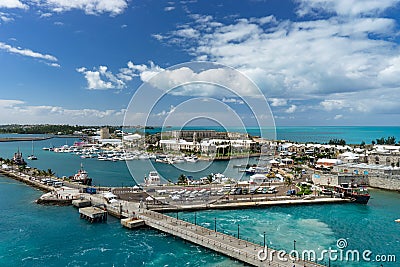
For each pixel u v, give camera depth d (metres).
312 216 94.81
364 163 170.25
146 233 79.69
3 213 97.81
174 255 66.75
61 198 109.44
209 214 95.25
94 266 62.78
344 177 135.75
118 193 115.38
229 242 68.44
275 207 104.06
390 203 111.44
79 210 94.81
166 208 95.69
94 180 157.38
